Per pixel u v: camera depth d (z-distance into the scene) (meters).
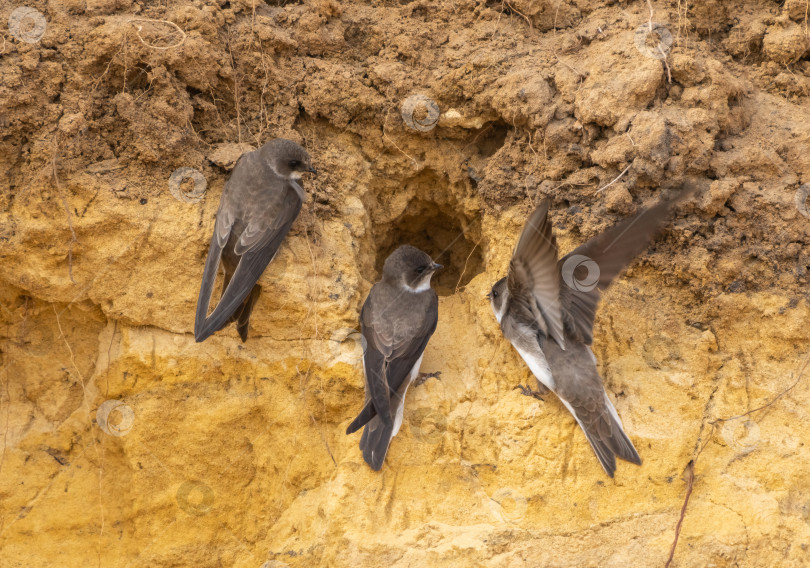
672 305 5.80
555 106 6.02
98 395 5.78
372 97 6.26
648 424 5.41
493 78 6.17
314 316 5.71
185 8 6.04
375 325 5.57
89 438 5.82
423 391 5.75
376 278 6.55
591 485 5.27
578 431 5.39
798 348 5.62
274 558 5.31
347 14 6.52
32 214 5.61
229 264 5.48
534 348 5.40
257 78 6.16
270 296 5.67
